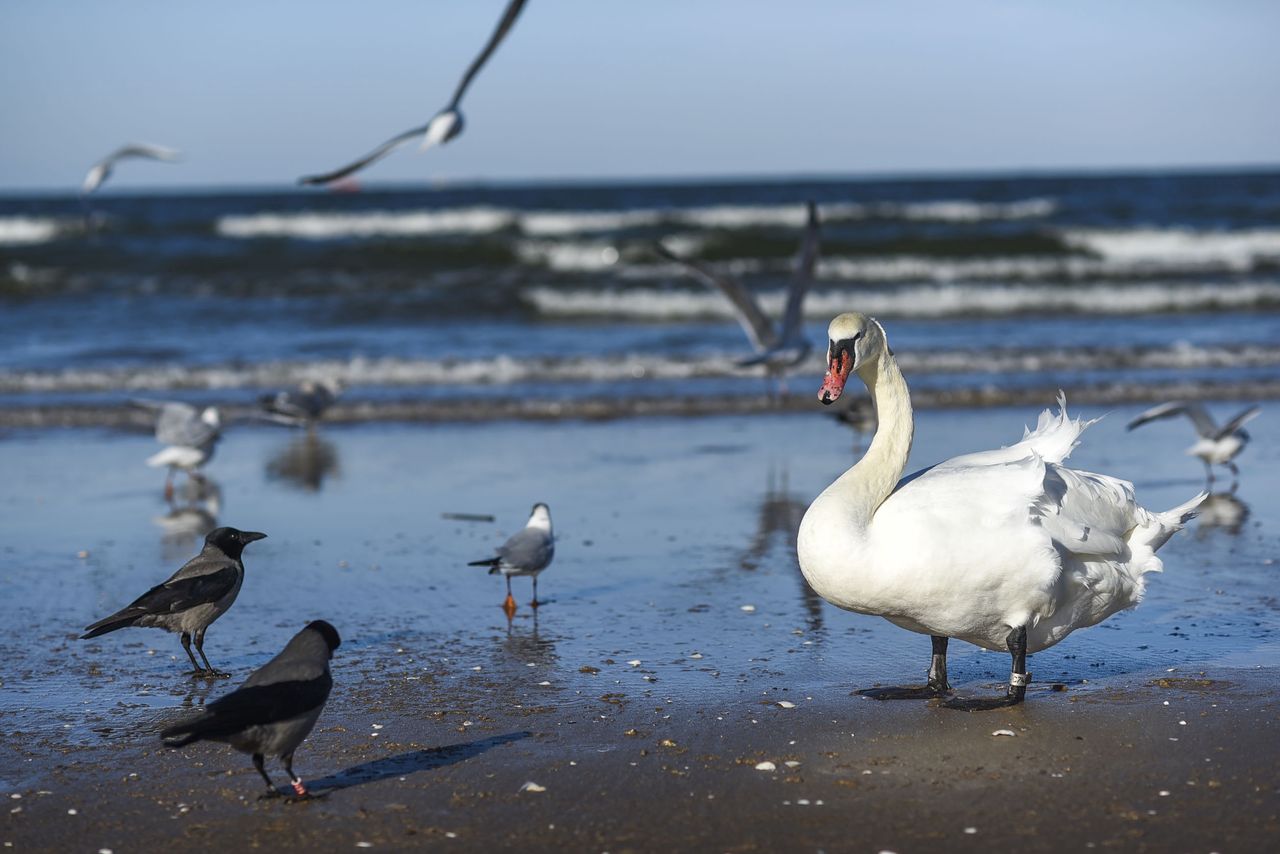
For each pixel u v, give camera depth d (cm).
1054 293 3281
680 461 1568
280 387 2184
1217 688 722
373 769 626
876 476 692
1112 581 697
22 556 1127
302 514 1295
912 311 3297
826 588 677
